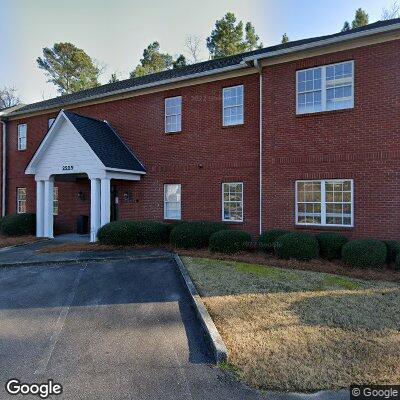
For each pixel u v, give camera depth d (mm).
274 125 11688
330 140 10805
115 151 14469
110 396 3688
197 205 13844
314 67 11086
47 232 15148
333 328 5188
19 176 19172
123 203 15602
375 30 9734
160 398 3654
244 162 12820
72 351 4738
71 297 7172
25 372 4199
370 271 8539
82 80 42938
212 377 4047
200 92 13875
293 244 9703
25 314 6223
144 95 15289
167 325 5613
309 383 3857
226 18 37312
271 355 4430
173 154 14461
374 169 10172
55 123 14133
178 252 11195
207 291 7023
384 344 4672
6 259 10805
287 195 11461
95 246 12430
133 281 8234
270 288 7219
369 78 10250
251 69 12594
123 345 4906
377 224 10117
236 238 10758
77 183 17391
